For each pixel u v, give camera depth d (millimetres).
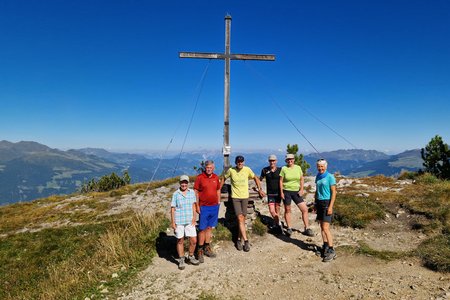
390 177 19562
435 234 10273
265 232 11844
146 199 21156
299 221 13000
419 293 6816
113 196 23641
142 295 8039
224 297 7594
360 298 6902
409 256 8930
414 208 12453
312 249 10195
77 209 21188
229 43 13797
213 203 9992
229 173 10672
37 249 15164
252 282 8250
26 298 10188
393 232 11133
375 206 13344
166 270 9375
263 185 18484
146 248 10836
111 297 8102
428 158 19219
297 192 11305
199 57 13703
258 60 14070
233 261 9711
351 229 11766
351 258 9195
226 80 13844
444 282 7215
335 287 7547
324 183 9250
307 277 8234
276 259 9641
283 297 7348
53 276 10969
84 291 8625
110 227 16000
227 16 13742
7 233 18438
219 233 11547
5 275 12953
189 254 9688
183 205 9508
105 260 10422
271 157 11430
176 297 7785
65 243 15406
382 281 7574
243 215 10578
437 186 15289
